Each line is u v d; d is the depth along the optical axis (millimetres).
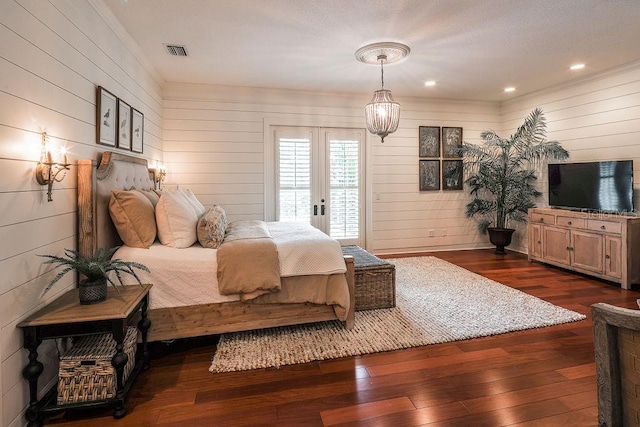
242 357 2453
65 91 2211
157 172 4406
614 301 3545
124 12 2865
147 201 2748
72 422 1808
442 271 4703
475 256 5699
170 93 4914
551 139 5316
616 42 3562
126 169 3023
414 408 1913
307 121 5457
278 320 2703
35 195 1886
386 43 3518
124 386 1961
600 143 4613
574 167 4738
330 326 2957
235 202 5230
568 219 4598
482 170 5859
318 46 3596
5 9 1646
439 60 4039
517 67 4324
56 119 2105
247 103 5207
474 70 4430
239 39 3414
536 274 4590
